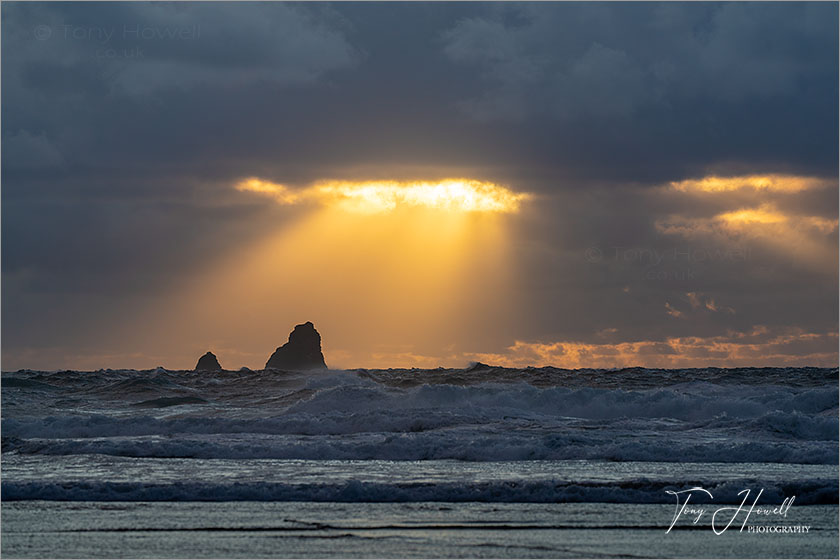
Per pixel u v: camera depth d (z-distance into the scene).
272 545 36.09
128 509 42.66
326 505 43.75
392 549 35.59
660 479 49.69
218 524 39.62
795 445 62.19
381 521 40.34
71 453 60.69
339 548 35.72
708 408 86.75
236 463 57.50
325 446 60.97
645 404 86.69
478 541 37.06
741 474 52.53
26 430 73.75
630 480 49.16
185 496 45.25
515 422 74.81
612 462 57.84
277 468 55.22
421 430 73.19
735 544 37.22
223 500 44.88
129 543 36.34
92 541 36.69
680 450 59.41
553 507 43.78
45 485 45.94
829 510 43.81
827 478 50.34
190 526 39.22
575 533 38.62
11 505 43.44
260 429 74.12
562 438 63.41
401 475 52.16
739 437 67.50
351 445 61.22
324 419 75.06
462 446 60.97
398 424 73.81
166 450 61.16
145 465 56.06
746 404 84.94
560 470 54.28
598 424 74.88
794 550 36.47
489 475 52.06
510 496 45.62
